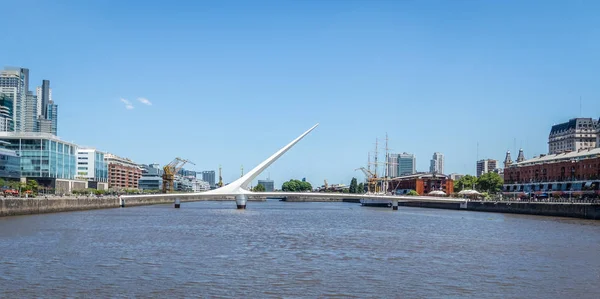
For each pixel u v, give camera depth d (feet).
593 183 459.73
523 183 586.04
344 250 190.49
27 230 248.52
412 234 256.32
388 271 147.02
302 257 171.73
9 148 579.07
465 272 146.61
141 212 456.86
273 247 197.26
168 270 145.18
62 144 623.36
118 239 216.74
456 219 391.45
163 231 257.96
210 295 116.98
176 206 595.06
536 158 627.05
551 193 522.88
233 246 198.70
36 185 502.79
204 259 165.17
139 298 113.70
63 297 113.70
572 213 402.52
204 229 273.95
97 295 115.85
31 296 114.21
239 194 568.41
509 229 289.74
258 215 435.94
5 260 157.69
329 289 124.06
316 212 514.68
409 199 605.31
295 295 118.01
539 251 191.31
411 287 127.03
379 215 456.45
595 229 289.53
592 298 118.52
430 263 161.58
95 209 492.54
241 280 132.77
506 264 160.66
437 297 117.91
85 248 186.80
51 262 155.43
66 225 282.15
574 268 154.40
